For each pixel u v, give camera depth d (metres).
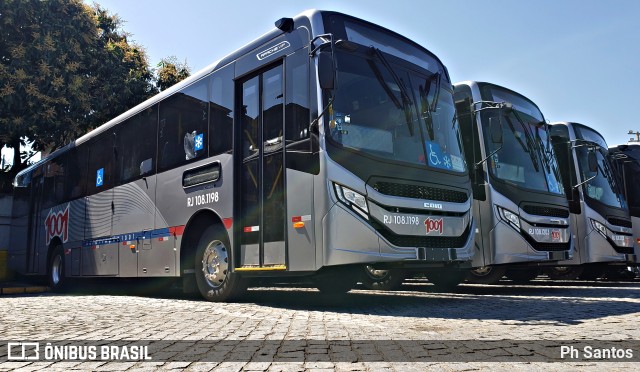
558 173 10.88
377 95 7.18
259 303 7.91
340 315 6.28
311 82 6.83
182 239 8.87
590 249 11.74
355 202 6.42
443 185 7.36
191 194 8.77
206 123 8.69
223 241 8.14
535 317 6.00
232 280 7.90
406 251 6.59
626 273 14.34
